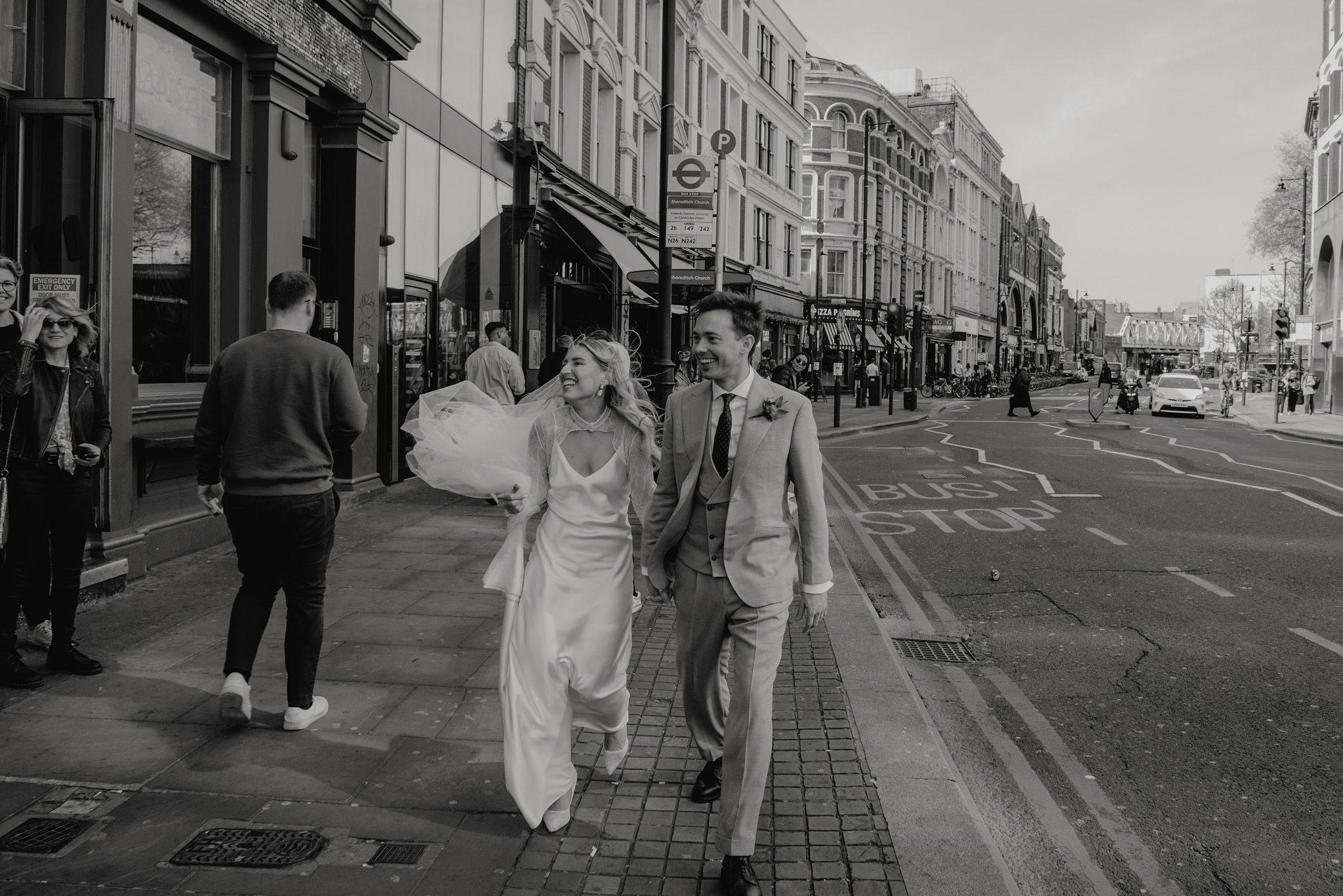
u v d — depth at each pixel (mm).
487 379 10484
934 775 4059
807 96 50281
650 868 3322
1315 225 41906
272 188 8898
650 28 25672
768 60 37719
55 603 5090
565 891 3166
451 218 14086
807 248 50562
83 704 4691
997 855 3420
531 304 17766
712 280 13750
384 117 11172
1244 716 5078
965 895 3172
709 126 30906
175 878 3180
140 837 3434
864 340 39469
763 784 3203
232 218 8703
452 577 7473
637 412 3703
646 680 5270
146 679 5055
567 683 3586
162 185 7898
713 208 12422
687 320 29438
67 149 6324
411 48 11586
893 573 8500
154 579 7180
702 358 3391
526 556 3863
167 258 8016
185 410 7906
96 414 5125
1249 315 92812
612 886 3207
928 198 64875
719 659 3619
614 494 3701
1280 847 3719
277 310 4422
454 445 3594
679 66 27344
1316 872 3537
